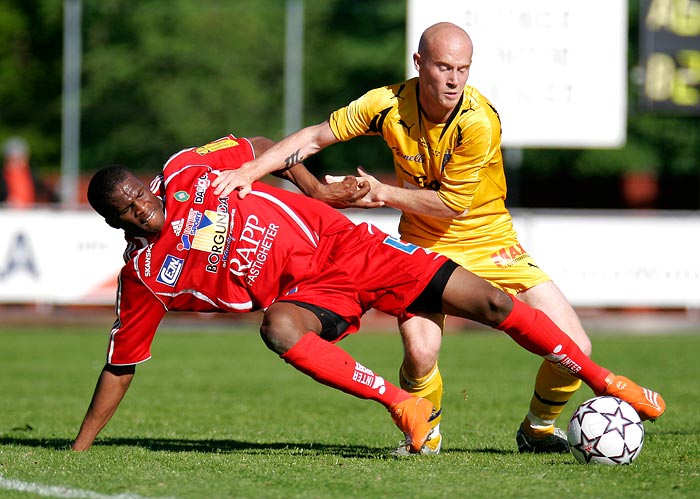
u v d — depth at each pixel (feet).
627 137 400.88
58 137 479.41
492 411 108.37
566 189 399.24
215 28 479.82
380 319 250.57
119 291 68.85
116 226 66.23
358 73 471.21
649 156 398.42
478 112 70.64
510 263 76.89
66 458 69.41
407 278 68.33
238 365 161.17
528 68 189.67
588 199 398.21
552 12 189.16
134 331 69.92
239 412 108.88
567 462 68.64
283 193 69.87
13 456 70.64
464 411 108.37
